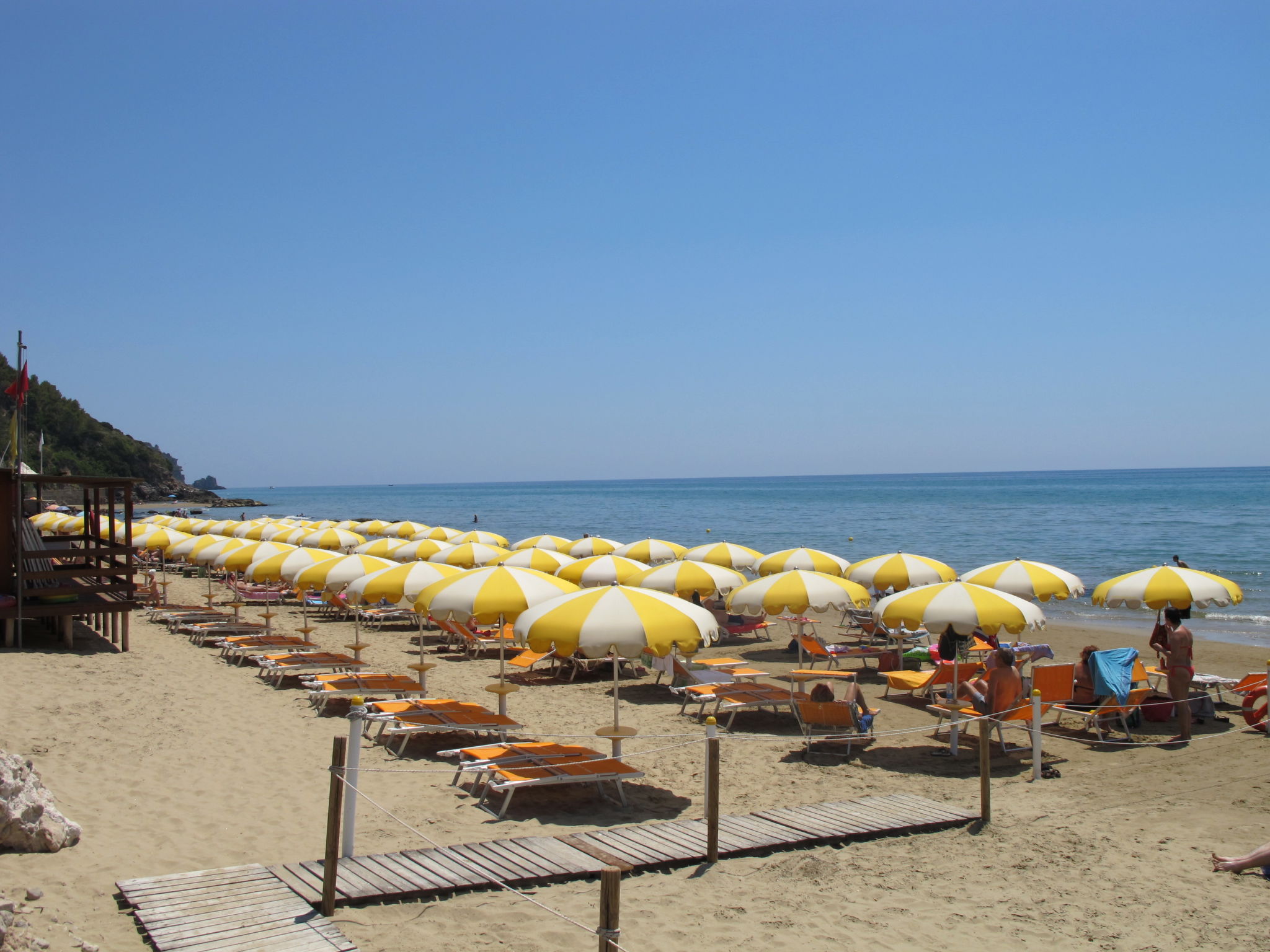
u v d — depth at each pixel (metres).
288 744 9.05
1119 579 12.11
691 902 5.60
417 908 5.39
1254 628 19.31
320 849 6.30
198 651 14.32
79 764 8.00
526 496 161.12
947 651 12.65
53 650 13.45
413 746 9.38
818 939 5.16
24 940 4.63
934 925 5.36
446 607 8.77
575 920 5.28
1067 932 5.31
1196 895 5.83
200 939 4.79
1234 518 55.59
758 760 9.07
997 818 7.27
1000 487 136.75
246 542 17.11
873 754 9.35
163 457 134.88
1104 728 10.21
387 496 187.25
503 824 7.02
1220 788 8.07
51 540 20.19
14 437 13.48
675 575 13.72
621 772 7.50
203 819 6.83
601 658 7.07
